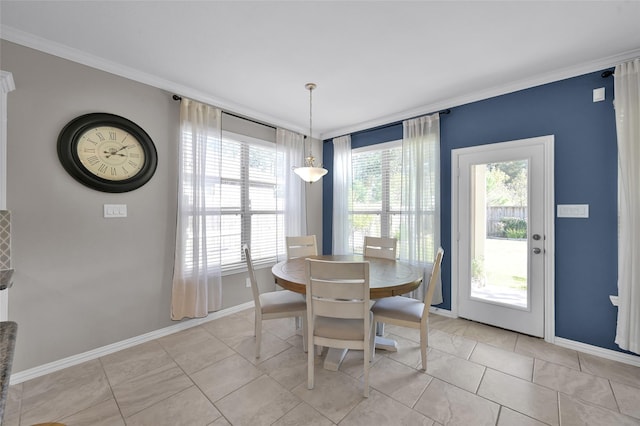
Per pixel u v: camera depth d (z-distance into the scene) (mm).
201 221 2955
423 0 1706
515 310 2820
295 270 2484
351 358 2357
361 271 1794
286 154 3932
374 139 4004
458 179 3178
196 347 2568
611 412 1733
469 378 2080
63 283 2229
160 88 2754
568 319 2537
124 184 2496
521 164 2781
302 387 1988
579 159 2475
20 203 2041
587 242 2445
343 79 2725
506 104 2857
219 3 1730
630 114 2166
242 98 3178
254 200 3662
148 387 1994
